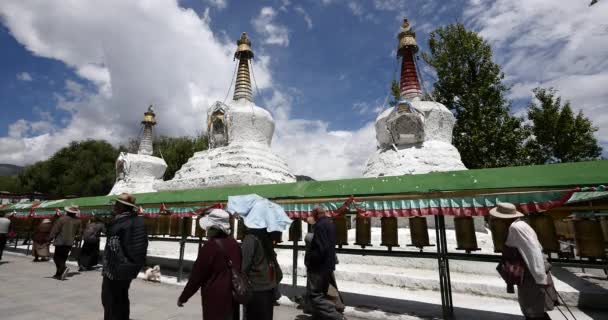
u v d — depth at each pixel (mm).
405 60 19938
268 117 21656
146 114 30672
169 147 38594
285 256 11969
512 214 4750
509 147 20562
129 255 4812
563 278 8719
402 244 10680
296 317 6086
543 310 4270
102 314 6074
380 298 7262
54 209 13539
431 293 7836
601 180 4750
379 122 17656
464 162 21922
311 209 6965
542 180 5164
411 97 18922
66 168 40250
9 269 10852
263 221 4289
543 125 22422
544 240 5426
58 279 9328
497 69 21953
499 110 21500
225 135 21078
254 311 4125
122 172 27281
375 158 16719
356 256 10898
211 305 3623
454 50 22547
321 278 5227
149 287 8375
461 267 9484
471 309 6410
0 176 49406
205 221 4000
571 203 6484
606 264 5012
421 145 15852
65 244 9469
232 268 3773
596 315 6156
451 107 22781
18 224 15938
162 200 9727
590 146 22453
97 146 42375
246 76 23531
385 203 6242
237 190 8469
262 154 20266
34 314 6043
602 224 5742
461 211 5598
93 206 11961
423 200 5934
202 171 19875
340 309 5477
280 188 7734
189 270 10695
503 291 7332
